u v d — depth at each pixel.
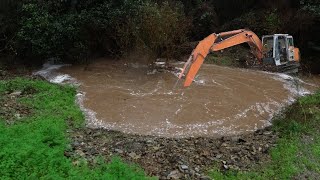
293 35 19.80
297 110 11.73
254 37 13.94
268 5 22.31
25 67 17.36
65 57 17.73
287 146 9.37
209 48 11.54
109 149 9.11
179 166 8.33
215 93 13.35
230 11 23.88
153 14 16.64
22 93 12.98
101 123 10.95
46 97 12.46
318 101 12.95
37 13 16.86
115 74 15.85
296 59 15.97
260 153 9.22
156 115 11.53
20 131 8.95
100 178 7.06
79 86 14.19
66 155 8.38
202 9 23.17
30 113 11.06
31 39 16.72
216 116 11.56
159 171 8.15
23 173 6.88
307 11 19.36
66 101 12.36
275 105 12.61
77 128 10.43
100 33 17.89
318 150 9.24
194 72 11.16
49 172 7.07
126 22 17.17
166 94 13.24
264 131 10.73
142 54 17.00
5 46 17.84
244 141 9.91
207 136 10.32
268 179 8.04
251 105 12.48
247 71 16.77
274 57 15.08
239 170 8.34
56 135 8.98
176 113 11.67
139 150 9.14
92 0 17.80
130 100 12.69
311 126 10.70
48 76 15.79
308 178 8.20
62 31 16.72
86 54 17.58
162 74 15.65
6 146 7.70
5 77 15.65
